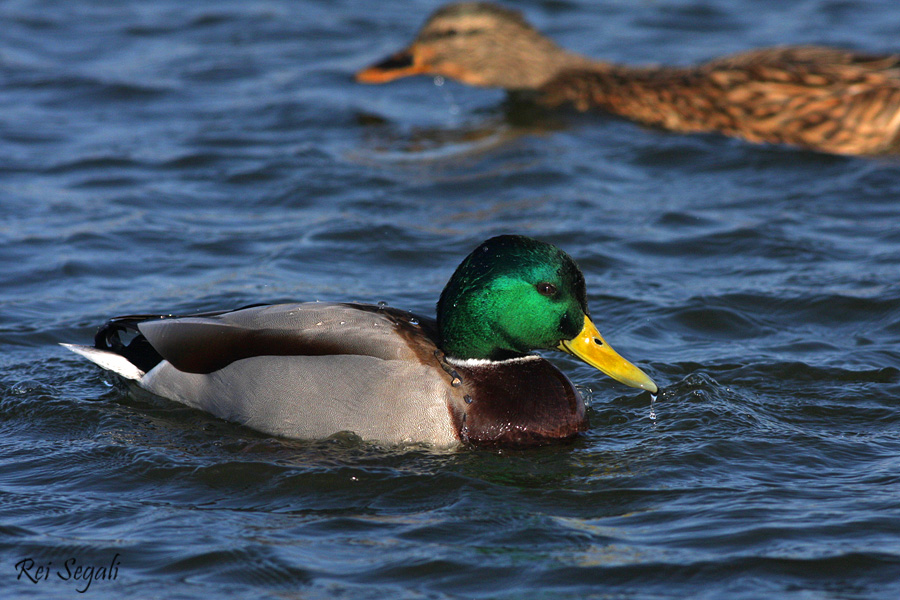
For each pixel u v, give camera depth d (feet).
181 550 26.30
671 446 31.91
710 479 29.94
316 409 32.07
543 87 63.77
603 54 71.31
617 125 60.95
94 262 45.27
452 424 31.91
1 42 73.15
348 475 30.25
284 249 46.91
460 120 62.54
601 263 45.88
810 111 56.08
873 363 37.06
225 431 32.86
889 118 55.11
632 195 52.95
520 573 25.39
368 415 31.81
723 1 81.05
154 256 46.16
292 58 71.77
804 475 30.01
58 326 39.73
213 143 58.49
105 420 33.42
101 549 26.32
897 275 43.73
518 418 32.37
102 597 24.45
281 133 60.34
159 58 71.36
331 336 32.40
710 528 27.17
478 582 25.08
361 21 78.59
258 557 25.95
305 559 25.91
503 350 33.01
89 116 62.08
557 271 32.60
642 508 28.48
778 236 47.80
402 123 62.23
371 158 57.11
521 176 54.80
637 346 39.04
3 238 47.06
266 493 29.35
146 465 30.68
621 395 35.78
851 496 28.66
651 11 79.41
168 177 54.49
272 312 33.37
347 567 25.63
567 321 32.83
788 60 58.44
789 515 27.68
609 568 25.53
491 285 32.40
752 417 33.50
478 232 48.85
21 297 42.22
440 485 29.91
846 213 50.14
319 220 49.88
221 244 47.44
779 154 56.29
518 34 63.57
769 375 36.47
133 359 35.83
